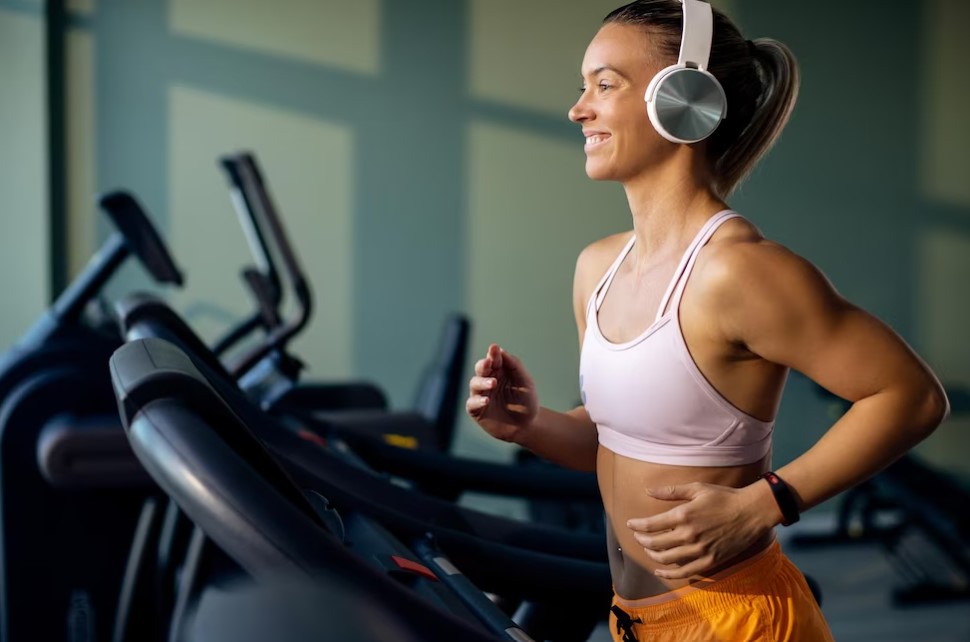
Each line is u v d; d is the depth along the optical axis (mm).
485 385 1302
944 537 3973
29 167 4578
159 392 758
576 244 5133
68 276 4730
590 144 1197
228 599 751
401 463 1932
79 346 2680
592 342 1235
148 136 4781
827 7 5207
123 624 1966
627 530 1212
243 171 3039
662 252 1183
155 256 2732
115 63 4730
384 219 5004
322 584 667
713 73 1179
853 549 4758
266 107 4875
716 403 1121
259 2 4840
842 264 5305
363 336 5027
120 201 2723
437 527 1289
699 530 1041
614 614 1235
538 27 5035
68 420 2527
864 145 5277
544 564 1305
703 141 1189
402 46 4957
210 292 4863
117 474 2484
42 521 2502
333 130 4934
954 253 5352
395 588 679
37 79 4559
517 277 5113
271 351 2912
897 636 3643
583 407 1454
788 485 1055
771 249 1079
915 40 5273
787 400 5191
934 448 5359
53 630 2496
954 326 5371
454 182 5043
